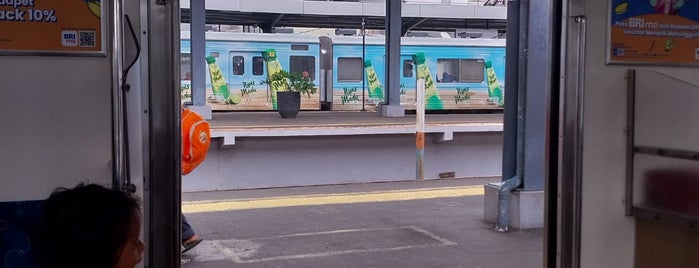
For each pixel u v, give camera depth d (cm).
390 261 581
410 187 1032
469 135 1218
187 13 2042
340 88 2102
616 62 331
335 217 765
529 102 683
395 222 737
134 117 258
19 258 254
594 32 328
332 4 2094
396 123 1280
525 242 644
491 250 616
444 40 2120
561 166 331
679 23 340
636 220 344
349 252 611
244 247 629
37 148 253
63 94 254
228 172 1057
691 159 321
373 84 2111
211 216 772
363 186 1062
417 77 2100
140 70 259
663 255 346
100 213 166
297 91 1538
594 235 337
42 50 251
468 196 907
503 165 712
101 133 258
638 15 333
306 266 566
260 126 1152
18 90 250
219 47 1973
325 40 2077
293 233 686
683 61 343
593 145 332
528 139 687
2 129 250
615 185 338
